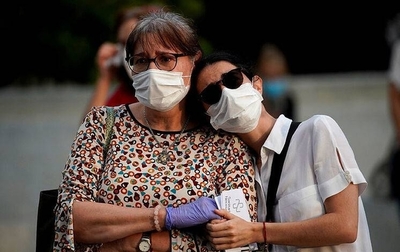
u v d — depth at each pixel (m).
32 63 17.06
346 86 17.02
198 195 6.34
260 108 6.56
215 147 6.60
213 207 6.25
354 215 6.38
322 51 21.17
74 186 6.34
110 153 6.48
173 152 6.51
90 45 16.75
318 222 6.35
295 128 6.66
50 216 6.56
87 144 6.49
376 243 12.99
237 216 6.30
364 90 17.00
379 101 16.98
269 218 6.66
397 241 13.01
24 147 15.46
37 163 15.41
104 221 6.22
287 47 21.08
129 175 6.35
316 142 6.49
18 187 15.23
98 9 16.31
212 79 6.50
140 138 6.55
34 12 16.56
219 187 6.47
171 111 6.57
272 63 14.02
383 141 16.84
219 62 6.54
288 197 6.53
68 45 16.61
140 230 6.20
